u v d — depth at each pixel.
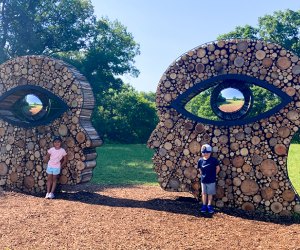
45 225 6.38
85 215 7.14
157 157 8.62
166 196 9.52
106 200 8.71
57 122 9.53
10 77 10.11
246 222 7.01
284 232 6.34
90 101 9.68
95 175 13.52
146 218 7.01
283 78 7.78
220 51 8.25
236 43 8.15
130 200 8.73
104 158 19.06
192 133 8.39
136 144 33.47
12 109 10.33
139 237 5.84
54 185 9.11
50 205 7.95
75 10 35.00
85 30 35.59
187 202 8.55
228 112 8.26
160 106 8.66
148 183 12.22
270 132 7.82
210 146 7.90
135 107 36.44
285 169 7.69
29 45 31.14
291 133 7.68
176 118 8.53
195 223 6.81
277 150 7.75
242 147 7.98
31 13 32.59
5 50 31.83
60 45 34.88
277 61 7.84
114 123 35.78
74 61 35.16
